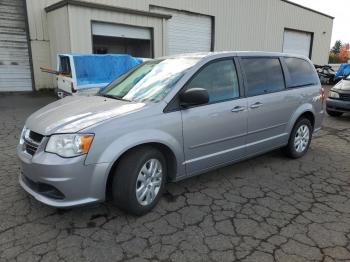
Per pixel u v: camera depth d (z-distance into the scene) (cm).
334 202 381
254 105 436
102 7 1186
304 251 285
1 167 468
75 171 294
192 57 414
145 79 407
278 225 327
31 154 318
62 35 1186
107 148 305
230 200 381
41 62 1306
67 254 276
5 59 1251
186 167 374
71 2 1109
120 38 1367
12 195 379
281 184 430
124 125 316
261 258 275
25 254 275
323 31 2795
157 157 345
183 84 367
